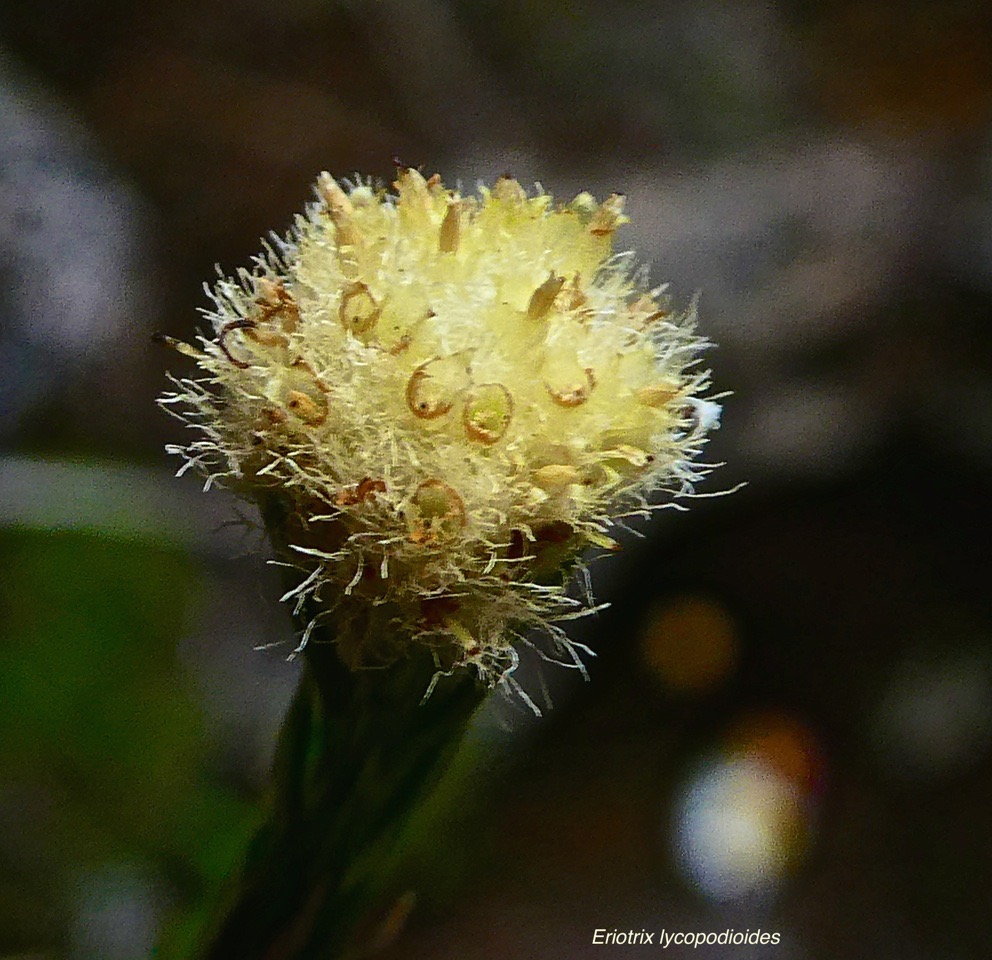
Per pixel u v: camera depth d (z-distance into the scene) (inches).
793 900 3.4
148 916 2.4
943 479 4.1
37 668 2.5
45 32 3.8
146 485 3.0
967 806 3.6
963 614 4.0
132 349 3.5
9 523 2.6
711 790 3.6
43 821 2.4
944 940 3.3
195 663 2.8
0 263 3.1
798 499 4.1
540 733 3.8
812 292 4.1
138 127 3.9
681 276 4.1
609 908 3.3
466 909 3.3
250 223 4.0
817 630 4.1
